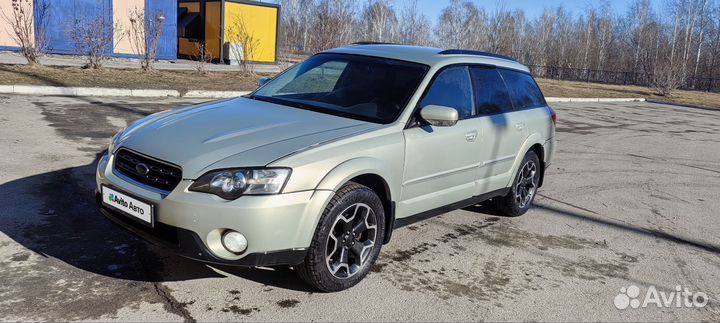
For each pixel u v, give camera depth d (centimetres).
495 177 532
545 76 5272
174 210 328
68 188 545
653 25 5609
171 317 330
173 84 1482
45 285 353
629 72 5103
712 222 648
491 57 562
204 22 2494
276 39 2569
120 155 377
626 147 1170
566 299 406
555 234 553
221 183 328
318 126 395
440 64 474
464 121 477
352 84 464
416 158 421
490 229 548
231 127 384
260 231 328
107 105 1079
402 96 439
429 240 500
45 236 427
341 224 371
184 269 393
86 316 322
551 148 634
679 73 3391
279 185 334
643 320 385
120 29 1939
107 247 417
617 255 509
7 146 683
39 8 1991
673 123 1792
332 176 353
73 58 1944
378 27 3359
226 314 339
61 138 757
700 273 482
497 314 373
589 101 2489
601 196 726
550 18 6000
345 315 351
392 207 409
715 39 5094
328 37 1994
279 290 375
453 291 401
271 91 493
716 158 1127
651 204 707
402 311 363
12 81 1198
